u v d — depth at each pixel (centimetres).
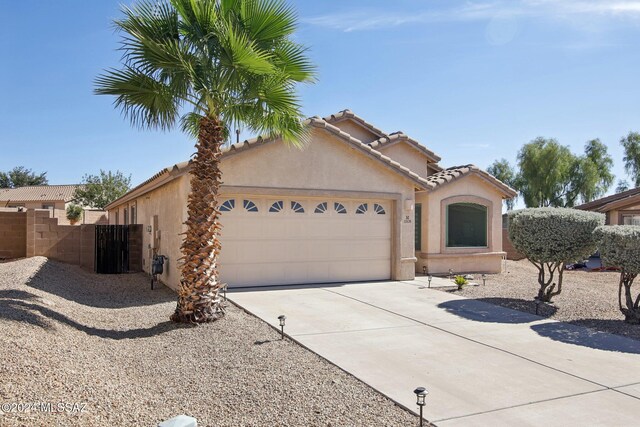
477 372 652
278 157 1334
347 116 1877
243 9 884
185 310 885
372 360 699
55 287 1180
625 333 881
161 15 852
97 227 1728
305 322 926
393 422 496
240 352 725
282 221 1374
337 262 1448
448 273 1756
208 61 864
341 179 1423
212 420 485
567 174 4162
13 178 7206
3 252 1819
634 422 498
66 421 410
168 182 1354
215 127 912
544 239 1105
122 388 533
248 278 1333
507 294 1275
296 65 951
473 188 1827
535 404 543
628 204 2530
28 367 500
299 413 509
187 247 905
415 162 1942
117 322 907
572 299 1205
